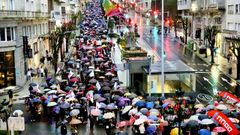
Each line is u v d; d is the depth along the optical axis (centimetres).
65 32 7438
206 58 6688
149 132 2566
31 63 5697
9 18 4531
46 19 7300
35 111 3391
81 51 6438
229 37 6675
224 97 3288
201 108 3017
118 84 3903
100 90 3638
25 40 5100
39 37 6469
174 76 3719
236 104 3077
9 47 4684
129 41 7981
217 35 7731
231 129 2239
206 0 8569
